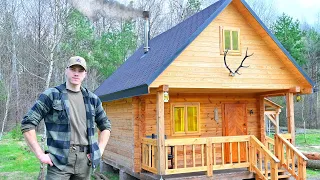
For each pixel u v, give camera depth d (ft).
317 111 113.91
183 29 35.04
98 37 92.68
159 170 28.12
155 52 37.04
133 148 33.27
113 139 40.37
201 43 31.19
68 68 11.10
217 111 38.55
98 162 11.12
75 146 10.81
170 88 30.91
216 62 31.60
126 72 42.09
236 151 39.14
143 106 33.81
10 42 78.79
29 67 77.66
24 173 39.34
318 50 120.37
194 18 35.55
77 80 11.08
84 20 76.79
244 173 31.63
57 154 10.56
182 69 29.99
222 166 30.78
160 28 118.32
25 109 92.89
